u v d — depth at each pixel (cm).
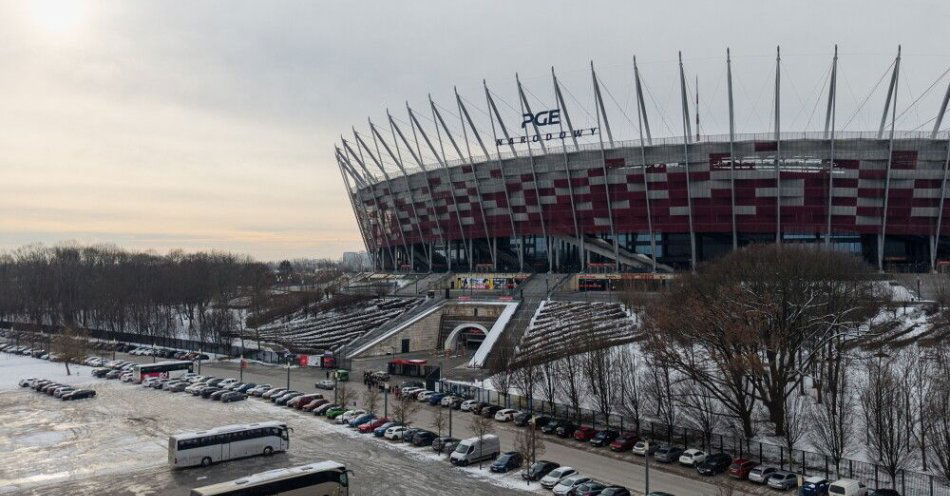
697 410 5909
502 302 11862
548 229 15450
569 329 9088
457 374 8838
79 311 17462
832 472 4753
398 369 9312
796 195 13138
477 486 4706
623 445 5516
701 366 5922
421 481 4825
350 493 4556
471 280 15725
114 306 16312
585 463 5184
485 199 16325
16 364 11550
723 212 13638
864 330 6956
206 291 16975
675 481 4744
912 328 7312
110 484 4841
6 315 18775
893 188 12788
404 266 19512
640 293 10338
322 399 7394
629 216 14438
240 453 5431
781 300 5738
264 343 12756
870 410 4994
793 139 12950
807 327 5725
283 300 16062
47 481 4916
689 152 13625
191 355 11612
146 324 15500
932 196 12712
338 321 13325
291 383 8988
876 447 4728
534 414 6538
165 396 8281
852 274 7012
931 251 12888
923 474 4541
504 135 16150
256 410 7344
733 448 5262
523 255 16400
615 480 4769
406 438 5922
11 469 5203
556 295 12694
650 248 15075
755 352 5462
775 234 13925
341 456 5512
